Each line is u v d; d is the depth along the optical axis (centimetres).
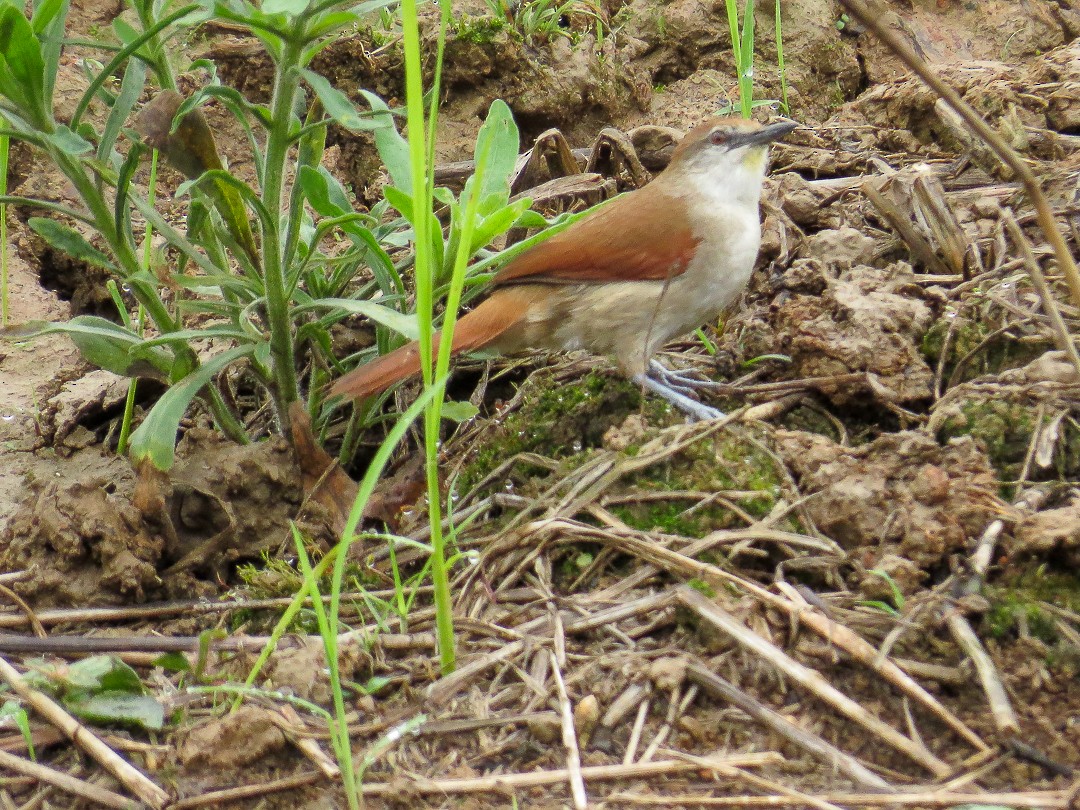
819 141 1352
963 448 805
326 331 992
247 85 1434
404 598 838
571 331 998
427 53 1432
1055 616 702
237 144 1416
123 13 1459
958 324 959
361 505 612
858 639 697
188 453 970
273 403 1009
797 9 1513
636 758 668
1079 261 1030
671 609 754
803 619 714
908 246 1092
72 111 1350
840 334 952
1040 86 1262
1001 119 1214
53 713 731
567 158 1272
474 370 1143
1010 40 1505
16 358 1190
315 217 1225
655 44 1538
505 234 1202
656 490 847
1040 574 724
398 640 779
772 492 824
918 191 1078
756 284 1130
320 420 1022
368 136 1434
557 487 873
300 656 758
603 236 967
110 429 1106
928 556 751
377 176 1420
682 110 1471
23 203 899
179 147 887
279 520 946
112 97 952
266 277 905
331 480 958
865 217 1170
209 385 995
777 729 666
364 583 875
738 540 794
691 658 711
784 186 1206
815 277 1059
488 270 1084
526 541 834
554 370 1075
